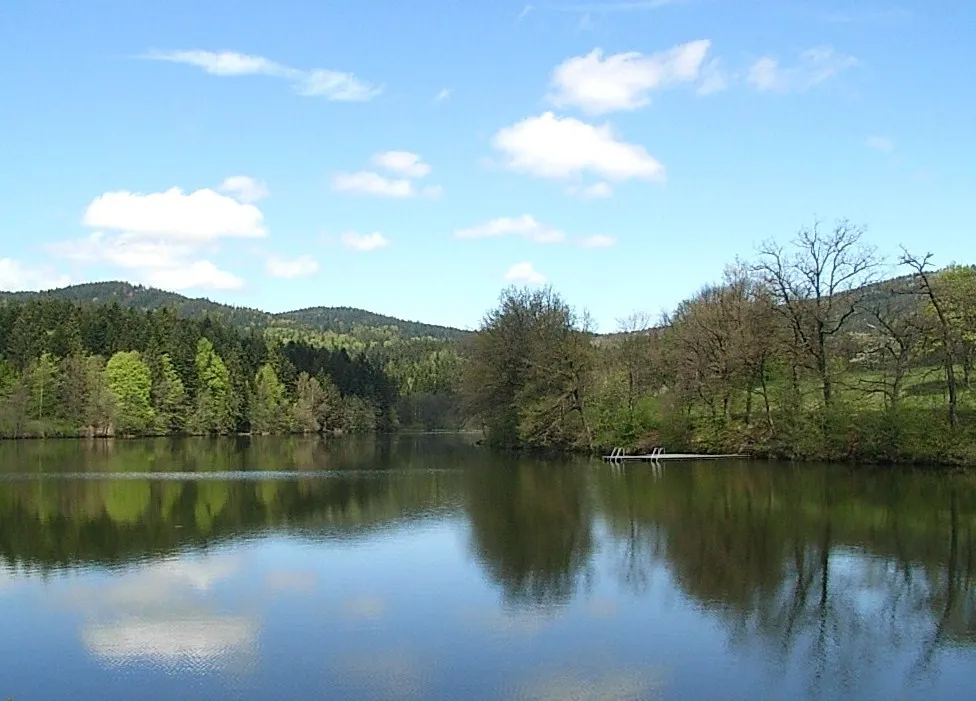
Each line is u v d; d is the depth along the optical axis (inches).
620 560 959.0
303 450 3122.5
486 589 829.8
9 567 938.1
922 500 1381.6
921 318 1897.1
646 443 2452.0
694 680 592.7
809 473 1806.1
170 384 4195.4
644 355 2778.1
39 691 575.5
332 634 689.0
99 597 806.5
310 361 5255.9
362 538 1102.4
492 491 1610.5
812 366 2124.8
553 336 2662.4
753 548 1019.3
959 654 648.4
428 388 5718.5
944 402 1910.7
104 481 1836.9
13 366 3892.7
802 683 589.3
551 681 587.5
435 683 583.5
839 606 772.0
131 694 568.4
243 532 1155.3
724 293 2434.8
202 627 710.5
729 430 2309.3
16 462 2426.2
